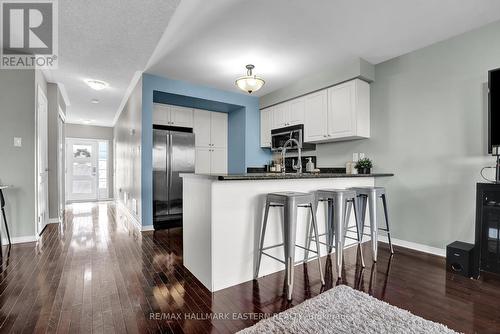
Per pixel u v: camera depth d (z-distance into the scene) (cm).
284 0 219
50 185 443
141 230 391
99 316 166
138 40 286
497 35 251
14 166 321
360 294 193
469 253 231
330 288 207
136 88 426
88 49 308
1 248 277
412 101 316
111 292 198
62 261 261
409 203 317
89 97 512
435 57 295
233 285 212
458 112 277
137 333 150
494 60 253
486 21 253
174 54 323
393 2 223
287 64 354
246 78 327
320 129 389
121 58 333
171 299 189
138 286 208
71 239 342
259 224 230
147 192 397
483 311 174
